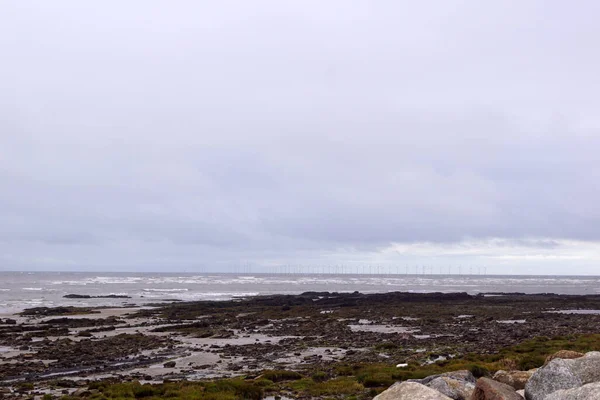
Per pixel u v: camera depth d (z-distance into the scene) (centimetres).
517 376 1816
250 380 3103
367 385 2844
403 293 13012
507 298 12138
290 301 10738
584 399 1217
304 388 2819
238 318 7769
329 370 3512
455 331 5978
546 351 3791
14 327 6419
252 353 4494
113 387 2822
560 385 1428
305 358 4162
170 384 2934
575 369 1468
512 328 6162
